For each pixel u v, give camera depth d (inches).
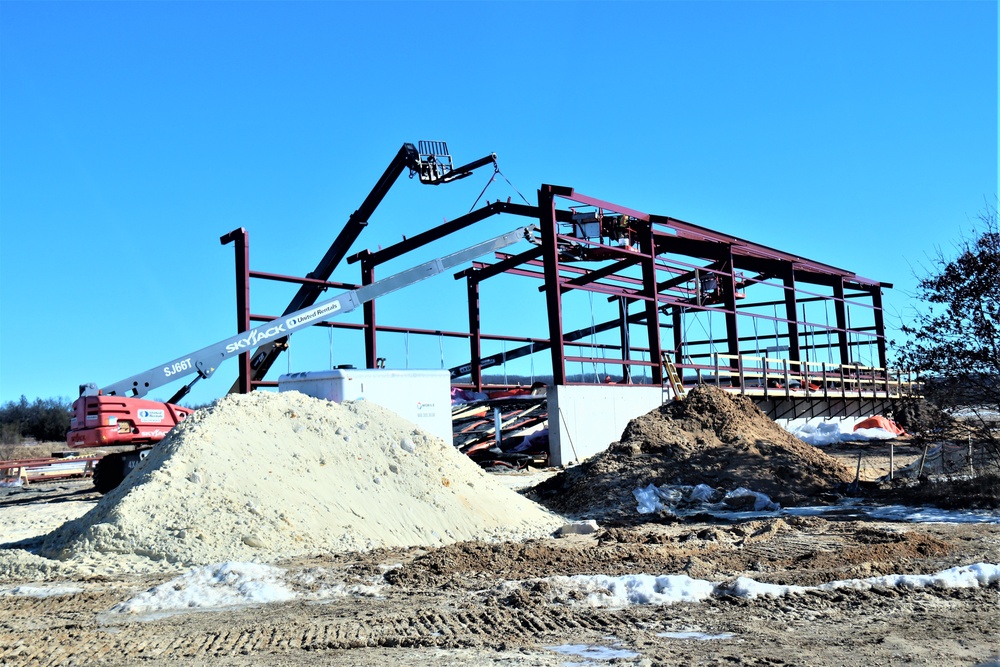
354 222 1230.9
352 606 339.6
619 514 658.2
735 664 249.6
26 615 332.2
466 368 1524.4
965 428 674.8
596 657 261.0
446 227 1266.0
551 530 578.2
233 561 434.3
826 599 333.1
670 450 764.0
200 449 516.7
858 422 1471.5
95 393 890.7
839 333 1754.4
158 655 270.8
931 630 287.0
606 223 1211.9
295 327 1026.7
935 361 673.0
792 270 1589.6
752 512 657.0
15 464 1256.8
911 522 565.6
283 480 517.7
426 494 562.6
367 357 1312.7
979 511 596.1
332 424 593.3
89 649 277.4
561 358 1111.0
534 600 335.3
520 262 1378.0
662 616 312.5
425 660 260.2
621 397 1188.5
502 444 1133.7
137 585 393.1
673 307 1683.1
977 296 655.1
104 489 877.2
